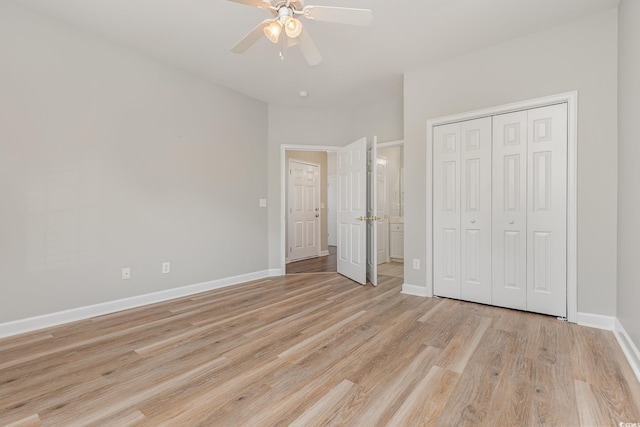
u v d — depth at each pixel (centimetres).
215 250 366
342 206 442
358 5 225
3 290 222
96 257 268
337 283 389
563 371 170
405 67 324
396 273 456
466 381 161
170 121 321
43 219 239
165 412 138
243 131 400
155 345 208
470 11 231
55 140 245
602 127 232
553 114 253
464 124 300
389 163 591
